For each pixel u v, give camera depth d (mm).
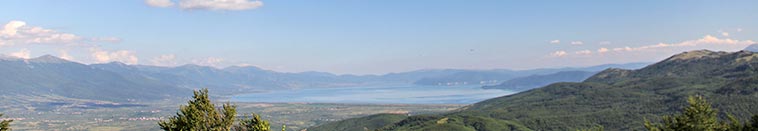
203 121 55312
